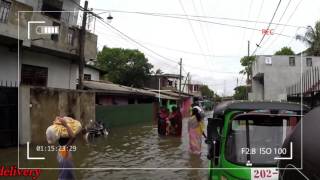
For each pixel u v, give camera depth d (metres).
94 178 10.72
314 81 17.91
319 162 3.29
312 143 3.49
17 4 17.97
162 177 10.90
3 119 15.88
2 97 15.84
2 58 19.03
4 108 15.91
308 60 37.41
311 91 17.23
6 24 17.33
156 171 11.75
